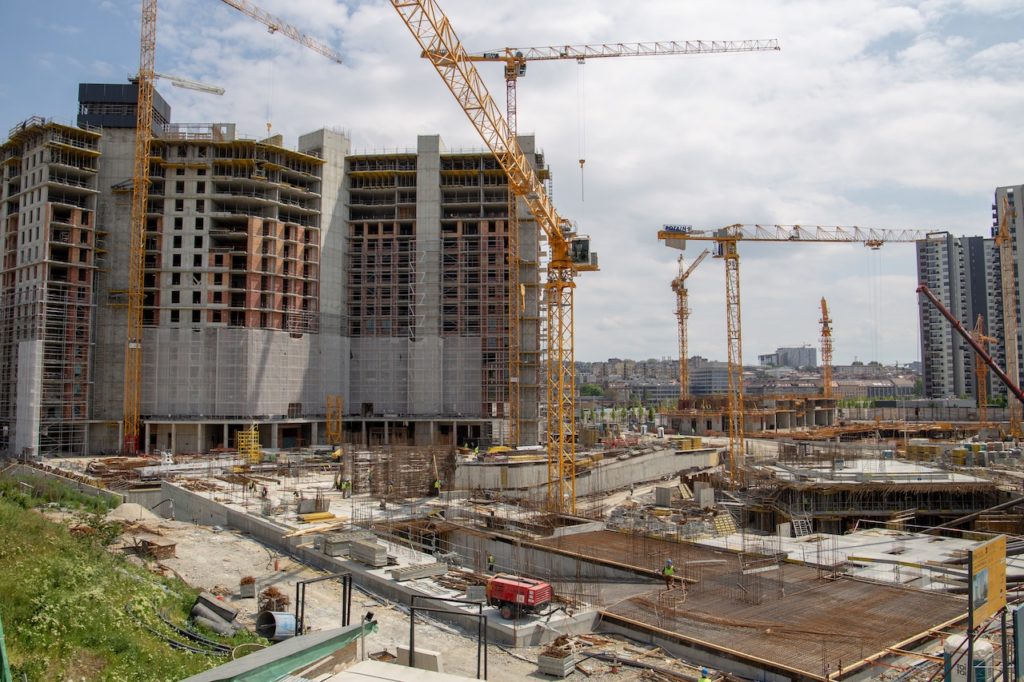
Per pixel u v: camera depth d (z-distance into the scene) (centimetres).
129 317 13800
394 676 1600
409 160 16588
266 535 6303
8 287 14288
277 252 14938
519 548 5875
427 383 15800
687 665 3634
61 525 4675
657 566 5078
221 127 15062
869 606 4209
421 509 7400
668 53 12694
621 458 11356
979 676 2355
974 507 8006
